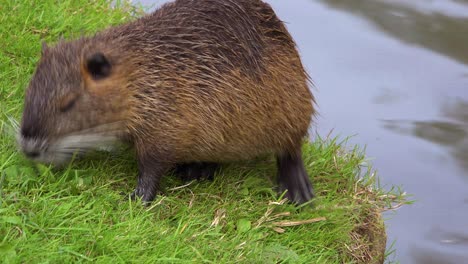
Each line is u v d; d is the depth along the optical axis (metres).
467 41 9.76
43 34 6.74
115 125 5.14
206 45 5.32
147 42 5.24
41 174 5.15
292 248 5.31
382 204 6.29
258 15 5.55
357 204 6.08
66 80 4.99
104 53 5.07
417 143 8.09
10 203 4.91
